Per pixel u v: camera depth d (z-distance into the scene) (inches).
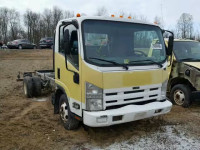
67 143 187.2
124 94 178.5
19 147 179.6
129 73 178.4
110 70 172.1
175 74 289.6
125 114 172.4
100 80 168.1
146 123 231.1
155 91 196.9
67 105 200.5
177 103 292.5
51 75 326.6
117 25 187.3
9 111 269.1
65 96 203.9
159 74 197.3
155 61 198.8
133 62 185.2
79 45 172.4
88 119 168.2
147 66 190.4
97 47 175.2
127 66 179.6
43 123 229.1
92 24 177.3
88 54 170.7
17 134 203.2
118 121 172.6
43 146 181.9
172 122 234.8
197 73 268.5
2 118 244.2
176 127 222.1
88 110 170.7
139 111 177.9
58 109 229.5
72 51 185.6
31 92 321.4
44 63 732.7
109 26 183.5
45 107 283.1
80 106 175.8
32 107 284.5
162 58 205.6
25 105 292.4
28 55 930.7
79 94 175.9
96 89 168.9
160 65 198.5
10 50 1079.0
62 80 206.5
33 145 183.3
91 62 168.9
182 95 285.6
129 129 215.9
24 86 337.1
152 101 198.8
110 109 174.9
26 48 1220.5
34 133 205.5
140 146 183.2
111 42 181.9
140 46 193.9
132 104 184.1
